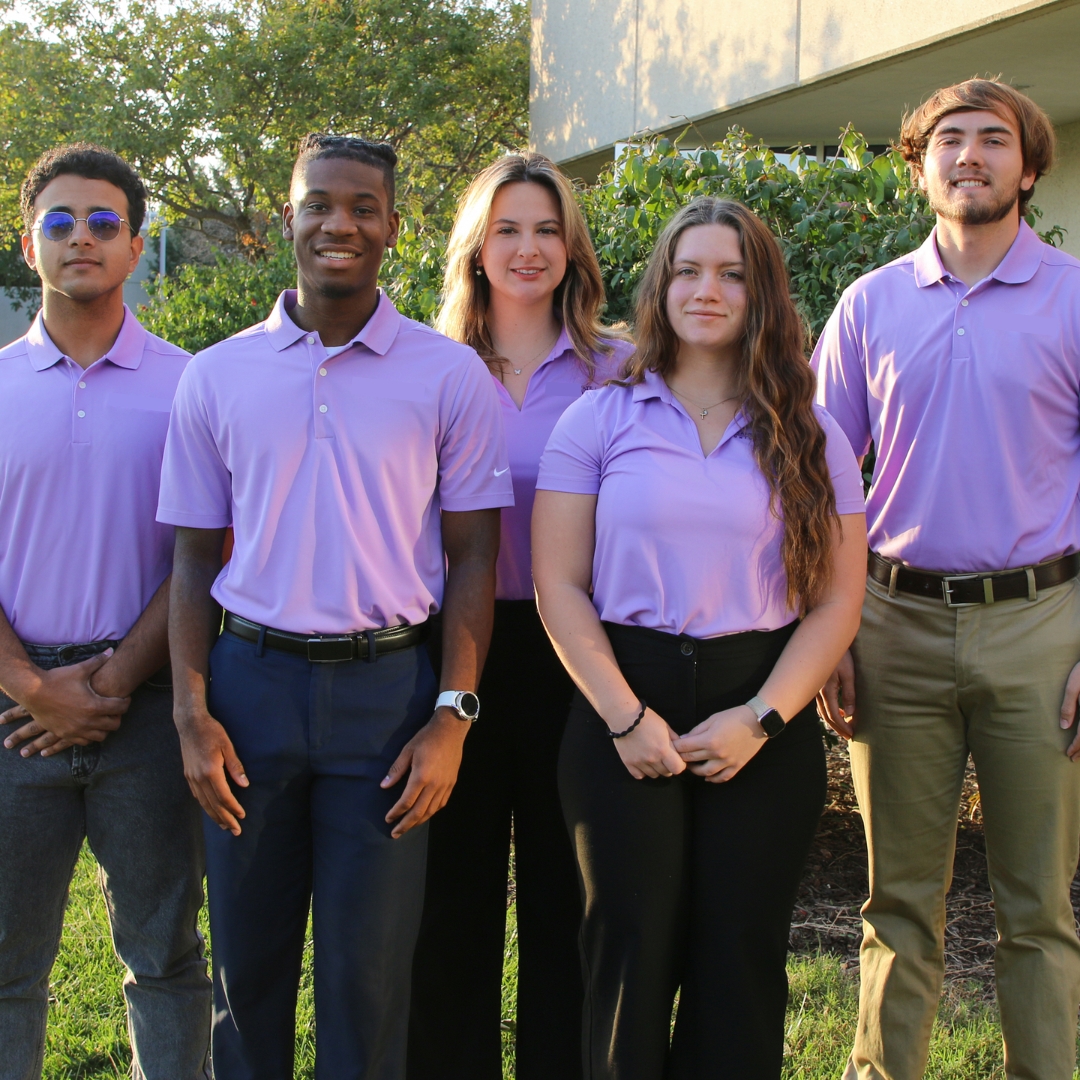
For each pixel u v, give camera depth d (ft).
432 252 14.08
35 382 7.44
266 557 6.77
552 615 7.04
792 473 6.73
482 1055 8.14
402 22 61.57
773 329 6.95
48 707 7.11
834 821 13.57
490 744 7.95
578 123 39.63
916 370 8.05
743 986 6.51
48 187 7.35
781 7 26.94
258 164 58.54
